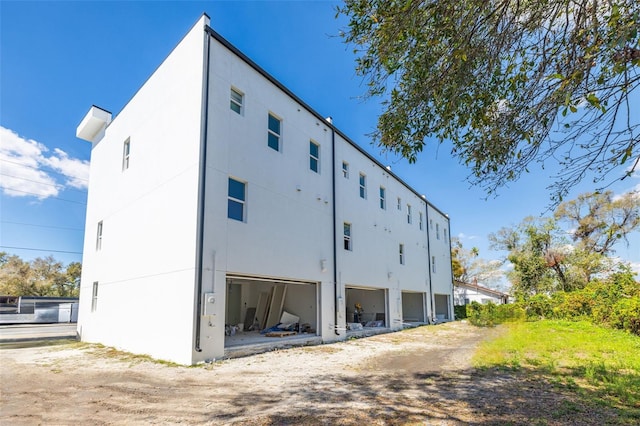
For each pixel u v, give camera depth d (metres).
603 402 4.70
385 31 3.81
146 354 9.20
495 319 21.91
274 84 11.48
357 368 7.44
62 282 43.72
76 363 8.07
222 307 8.55
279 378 6.48
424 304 21.66
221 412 4.51
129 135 12.04
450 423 3.98
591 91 3.04
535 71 3.59
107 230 12.62
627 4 2.64
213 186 8.78
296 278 11.25
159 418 4.31
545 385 5.73
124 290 10.84
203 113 8.80
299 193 11.95
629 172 3.11
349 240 14.70
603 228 25.88
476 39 3.68
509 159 4.17
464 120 4.25
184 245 8.52
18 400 5.11
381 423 4.01
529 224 30.45
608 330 14.10
